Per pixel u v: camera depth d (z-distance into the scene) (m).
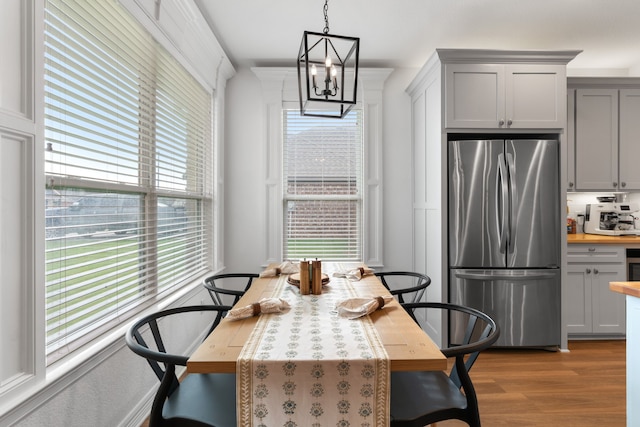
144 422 2.12
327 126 3.89
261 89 3.85
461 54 3.03
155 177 2.37
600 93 3.47
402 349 1.23
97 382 1.68
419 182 3.68
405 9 2.80
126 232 2.05
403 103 3.92
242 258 3.87
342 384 1.15
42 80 1.32
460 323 3.12
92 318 1.74
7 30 1.19
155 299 2.36
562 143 3.10
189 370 1.14
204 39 2.95
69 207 1.61
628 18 2.94
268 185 3.85
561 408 2.26
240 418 1.15
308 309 1.70
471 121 3.07
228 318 1.55
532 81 3.09
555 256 3.12
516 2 2.71
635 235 3.57
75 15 1.57
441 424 2.10
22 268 1.25
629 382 1.68
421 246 3.63
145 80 2.19
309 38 3.29
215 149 3.57
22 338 1.25
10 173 1.20
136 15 1.99
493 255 3.11
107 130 1.84
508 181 3.10
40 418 1.32
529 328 3.11
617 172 3.49
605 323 3.31
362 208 3.88
